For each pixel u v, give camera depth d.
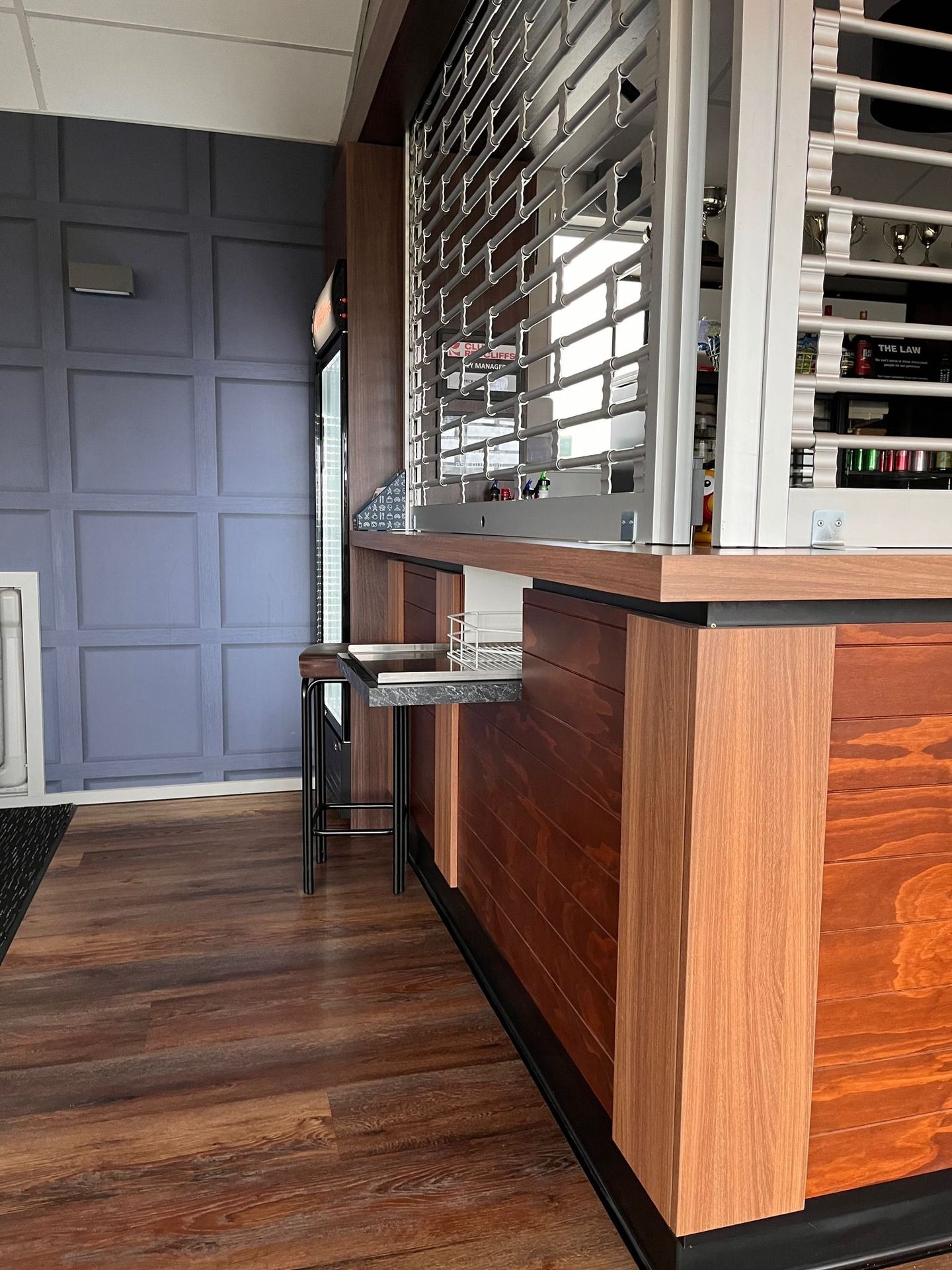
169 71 3.19
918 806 1.28
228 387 3.61
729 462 1.25
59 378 3.43
